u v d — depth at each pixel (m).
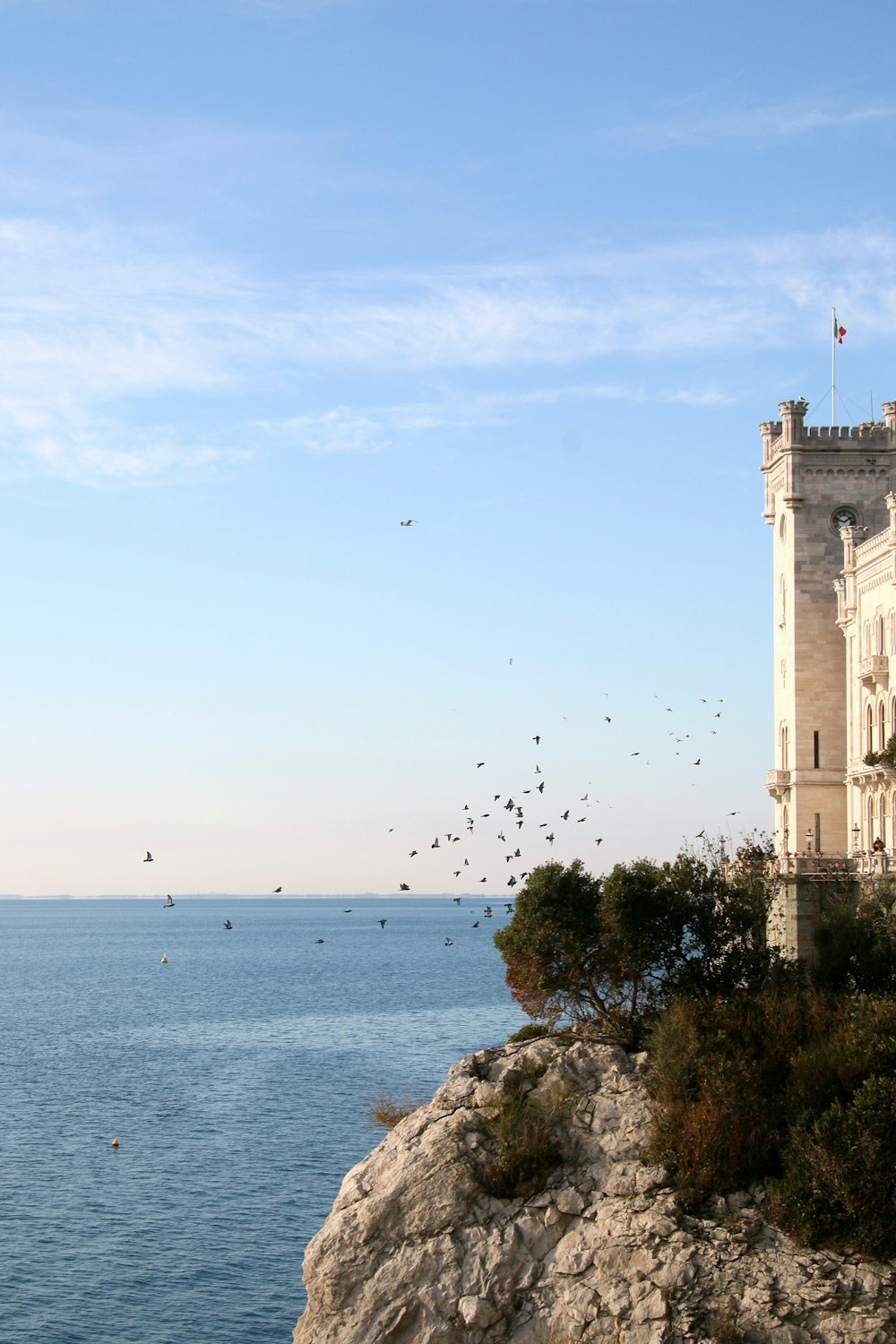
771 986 71.00
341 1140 105.69
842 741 107.94
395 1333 60.06
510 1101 67.69
